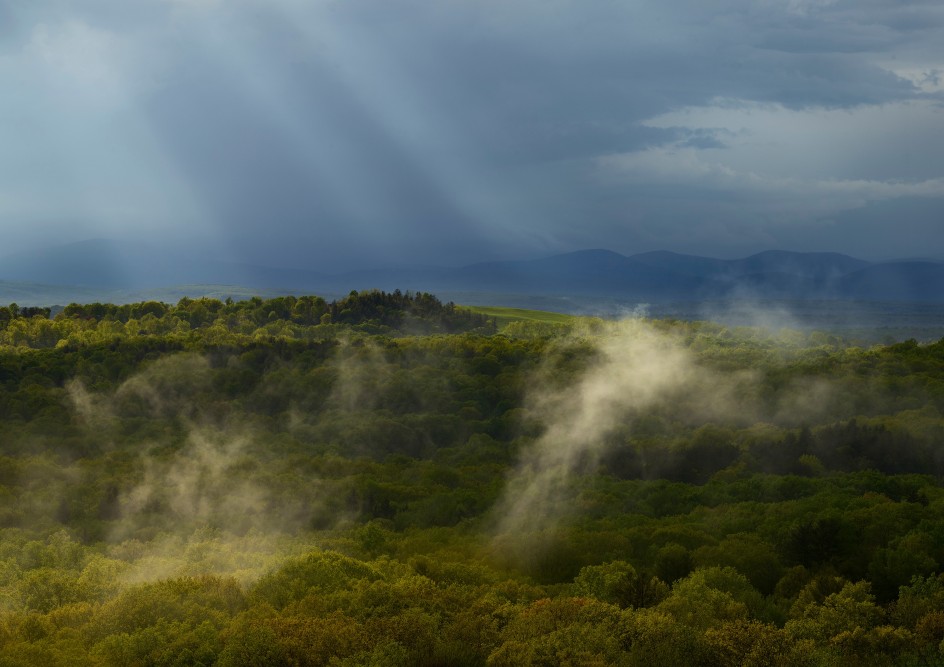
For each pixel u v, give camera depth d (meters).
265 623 35.72
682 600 37.44
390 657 32.47
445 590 44.31
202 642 35.50
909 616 34.09
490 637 35.12
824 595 41.47
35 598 48.38
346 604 41.78
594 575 45.31
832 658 29.95
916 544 47.31
